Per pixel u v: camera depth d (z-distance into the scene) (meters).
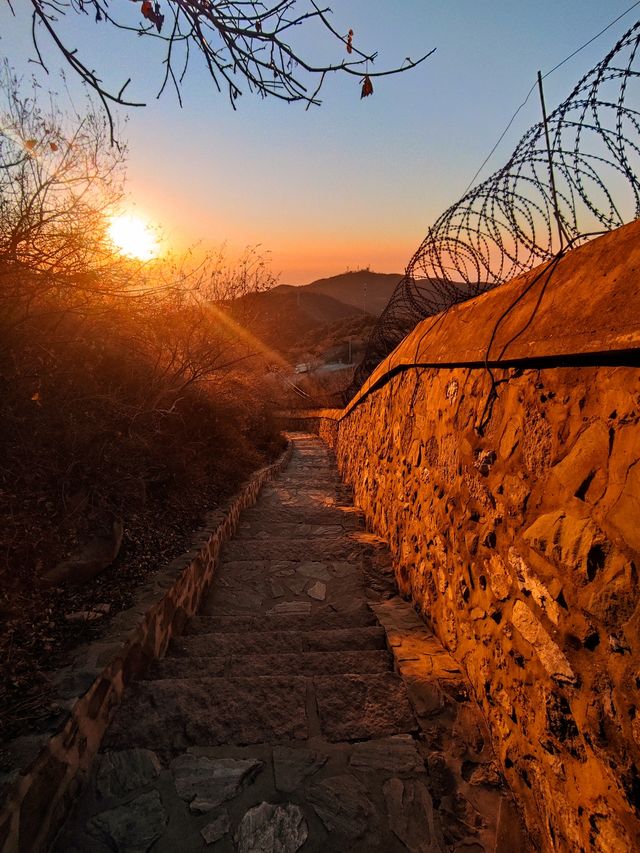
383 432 5.43
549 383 1.69
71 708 1.77
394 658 2.64
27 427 3.11
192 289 4.69
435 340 3.33
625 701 1.13
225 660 2.69
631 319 1.20
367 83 1.27
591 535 1.32
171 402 5.11
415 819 1.67
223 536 4.80
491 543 2.07
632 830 1.10
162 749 1.97
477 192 2.48
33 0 1.10
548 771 1.49
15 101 2.72
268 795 1.76
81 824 1.66
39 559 2.68
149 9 1.17
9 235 2.67
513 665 1.79
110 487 3.50
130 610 2.65
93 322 3.70
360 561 4.59
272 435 11.90
